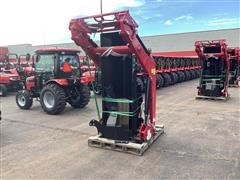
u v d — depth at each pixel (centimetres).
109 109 427
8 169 343
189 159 369
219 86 901
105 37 413
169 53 3061
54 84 675
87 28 401
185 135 483
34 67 743
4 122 600
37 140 464
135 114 415
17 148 423
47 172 333
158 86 1234
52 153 399
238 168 338
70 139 468
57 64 684
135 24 377
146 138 407
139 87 429
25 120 617
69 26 393
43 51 696
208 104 817
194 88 1278
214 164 351
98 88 768
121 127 404
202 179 308
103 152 401
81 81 714
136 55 384
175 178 312
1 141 459
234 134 488
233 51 1259
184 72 1673
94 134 497
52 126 559
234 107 760
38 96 754
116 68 407
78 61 751
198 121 591
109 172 331
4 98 1016
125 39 359
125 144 397
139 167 345
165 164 353
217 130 516
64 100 670
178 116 643
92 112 704
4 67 1243
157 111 707
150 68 426
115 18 360
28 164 358
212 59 902
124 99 408
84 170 338
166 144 433
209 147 418
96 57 430
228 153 391
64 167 348
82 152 402
